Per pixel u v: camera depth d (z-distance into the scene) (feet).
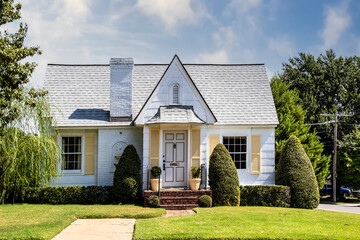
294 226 43.93
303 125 109.09
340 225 45.73
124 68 72.38
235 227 42.57
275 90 110.11
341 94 147.43
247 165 72.54
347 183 134.82
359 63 153.28
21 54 52.49
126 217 50.16
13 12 53.42
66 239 38.60
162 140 65.77
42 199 62.34
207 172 67.26
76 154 71.61
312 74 152.05
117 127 70.95
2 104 53.52
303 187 65.21
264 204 64.64
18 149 57.88
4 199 61.05
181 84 66.74
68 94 75.61
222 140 72.59
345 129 144.46
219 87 78.33
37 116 59.52
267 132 73.67
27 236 38.11
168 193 60.75
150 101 66.08
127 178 62.23
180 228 42.09
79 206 58.44
